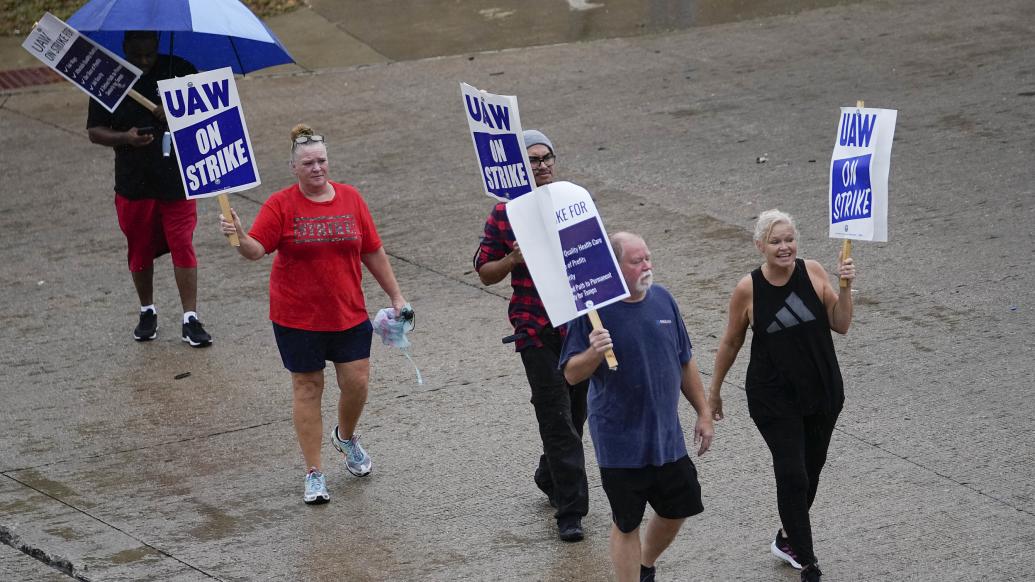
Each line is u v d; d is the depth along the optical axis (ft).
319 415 87.20
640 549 71.87
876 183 74.13
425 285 126.00
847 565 76.33
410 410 100.63
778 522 82.07
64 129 180.75
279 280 85.61
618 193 147.95
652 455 68.85
